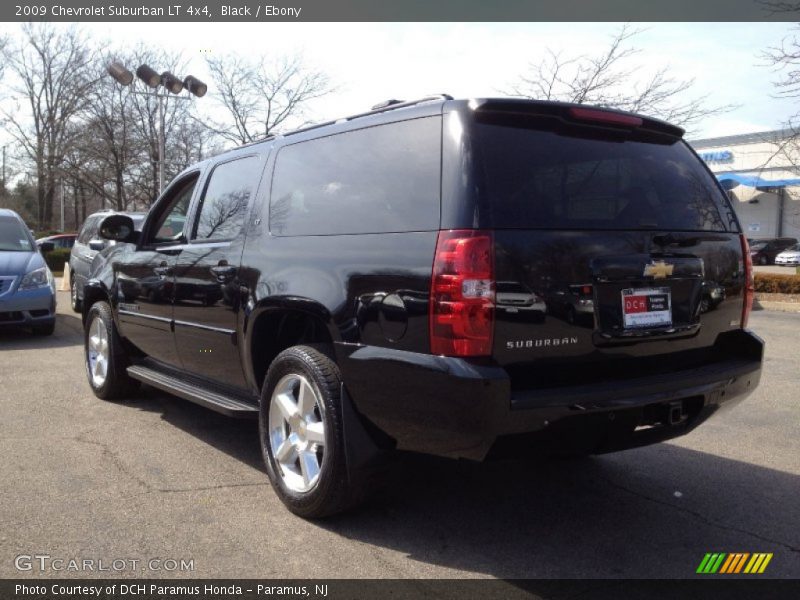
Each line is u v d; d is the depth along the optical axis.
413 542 3.33
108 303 5.95
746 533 3.49
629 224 3.25
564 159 3.19
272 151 4.25
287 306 3.64
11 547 3.20
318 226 3.65
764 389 6.64
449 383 2.80
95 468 4.26
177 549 3.21
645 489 4.08
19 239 9.82
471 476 4.25
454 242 2.86
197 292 4.50
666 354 3.37
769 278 16.62
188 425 5.23
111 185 31.89
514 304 2.84
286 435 3.74
